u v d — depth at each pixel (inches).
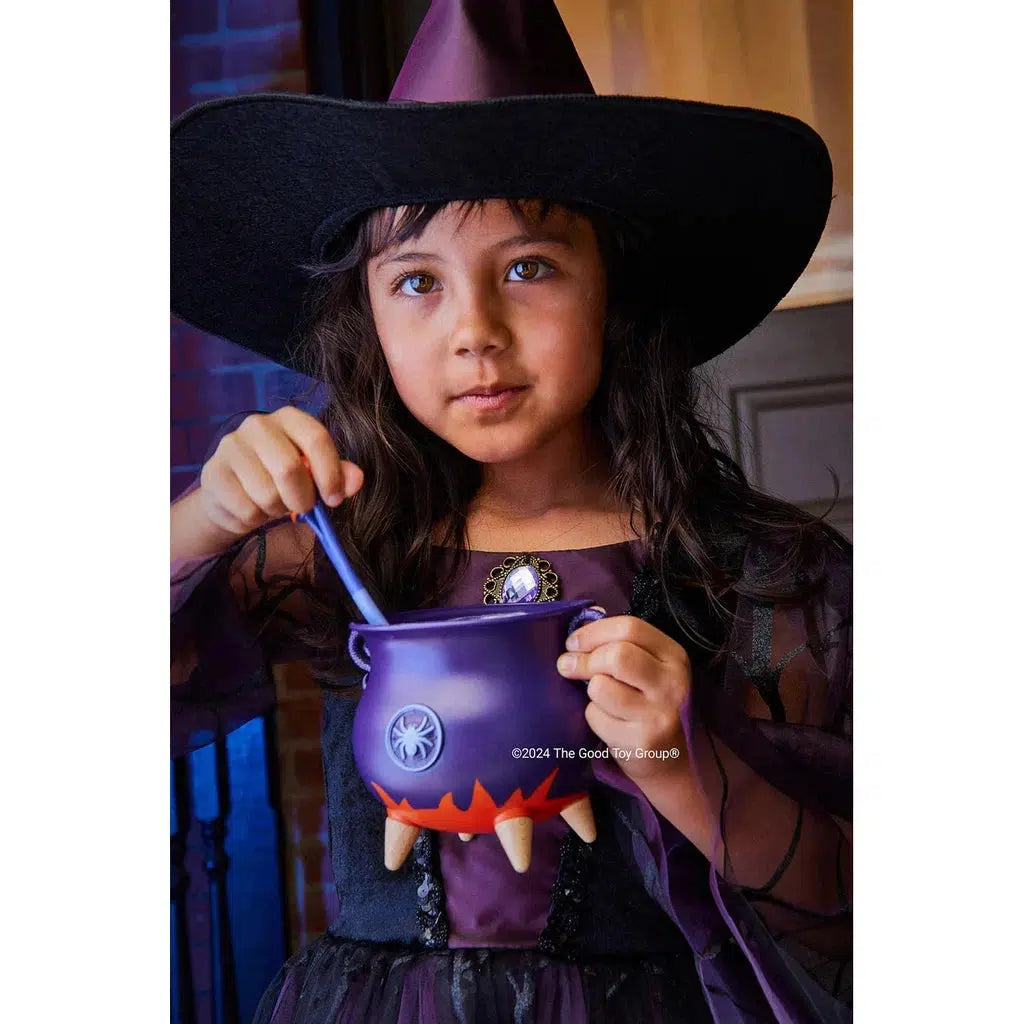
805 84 41.0
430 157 34.9
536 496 38.8
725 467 39.8
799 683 37.8
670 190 36.3
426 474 39.4
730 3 41.1
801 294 40.4
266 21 42.4
